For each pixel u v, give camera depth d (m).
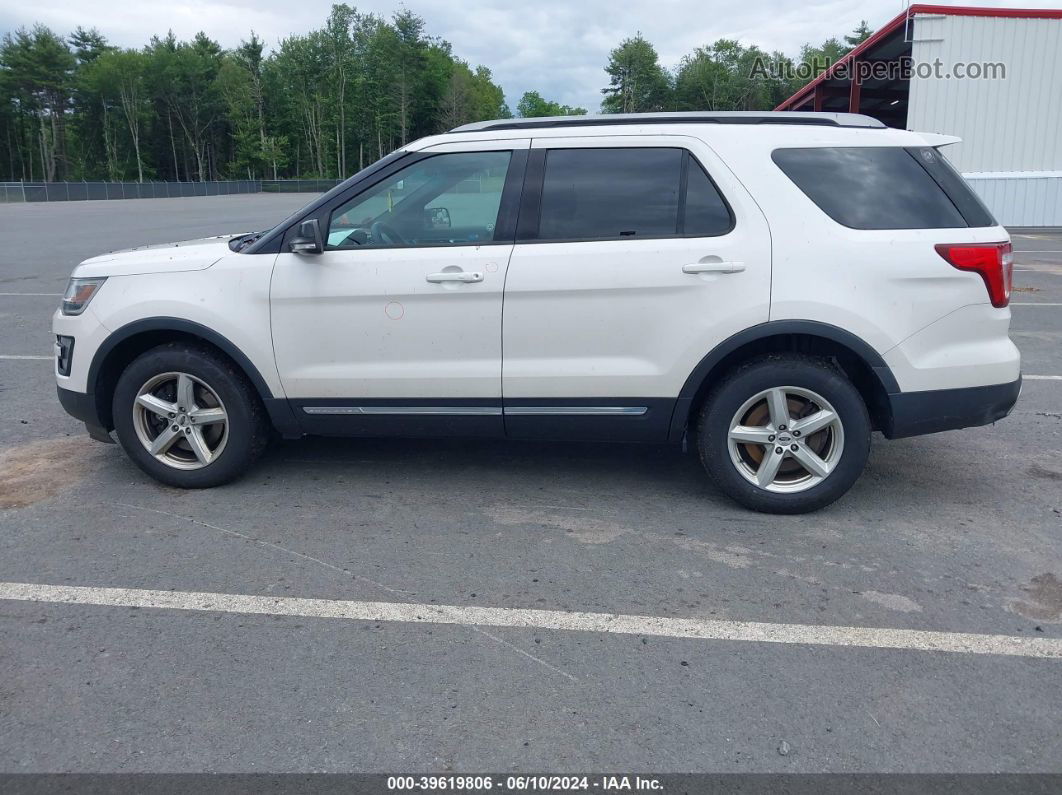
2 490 4.90
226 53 101.06
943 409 4.30
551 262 4.34
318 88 95.00
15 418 6.27
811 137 4.34
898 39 21.34
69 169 96.06
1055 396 6.86
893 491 4.90
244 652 3.30
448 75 95.62
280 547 4.20
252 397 4.80
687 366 4.33
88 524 4.45
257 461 5.39
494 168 4.50
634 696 3.03
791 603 3.66
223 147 100.38
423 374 4.52
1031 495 4.83
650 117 4.50
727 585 3.82
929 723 2.88
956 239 4.20
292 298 4.54
